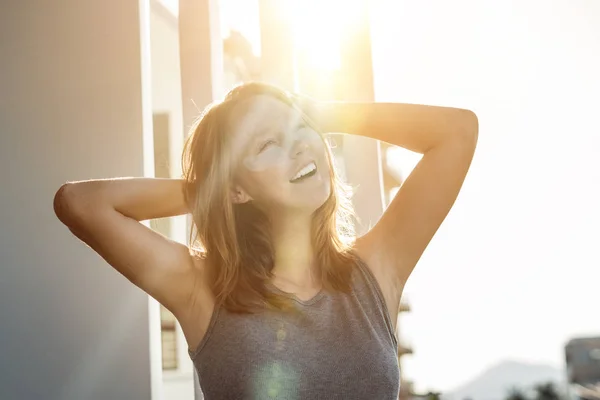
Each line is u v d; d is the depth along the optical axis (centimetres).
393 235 151
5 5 225
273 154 142
